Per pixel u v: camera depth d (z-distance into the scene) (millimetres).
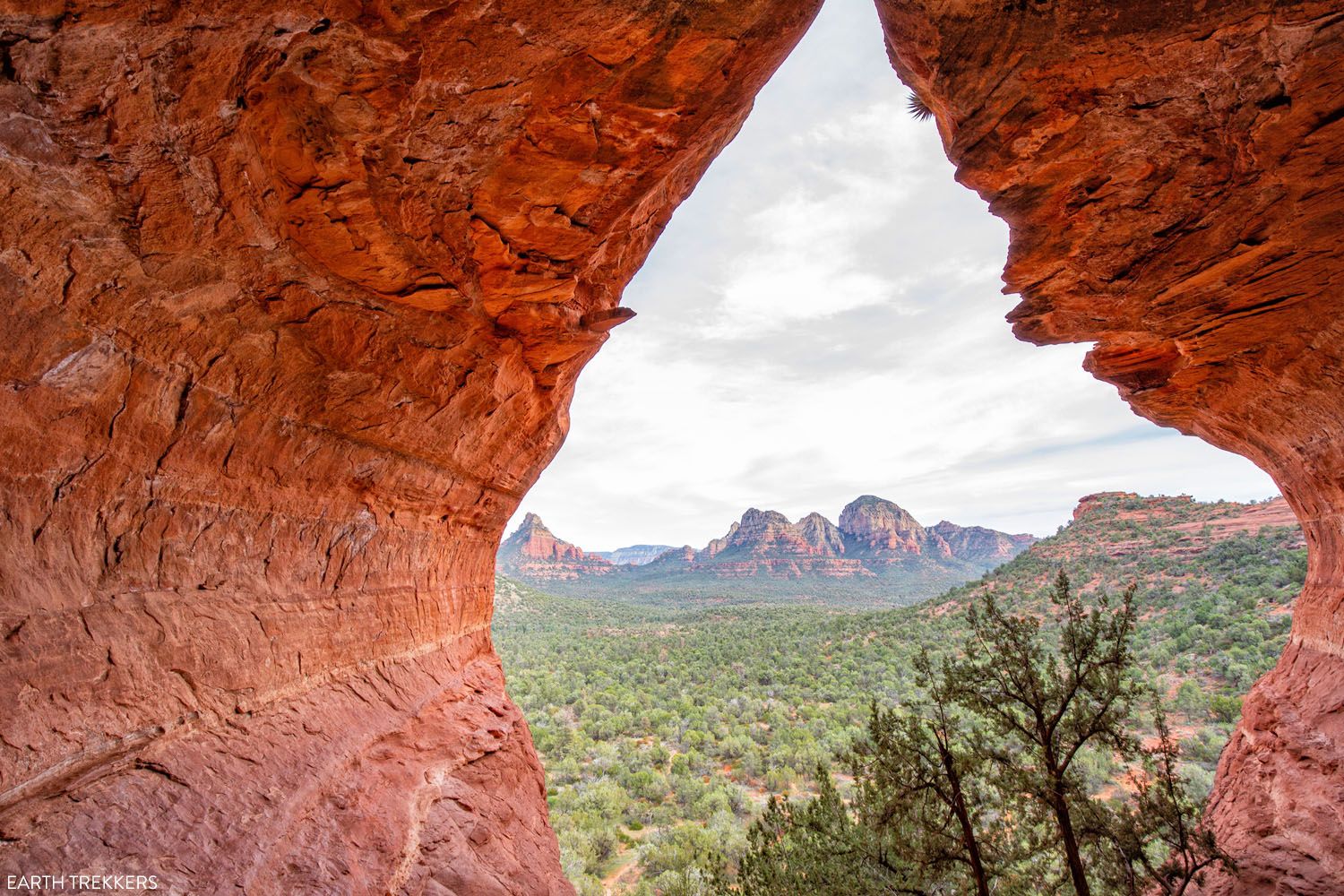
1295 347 8953
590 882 27734
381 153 5465
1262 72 5691
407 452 9398
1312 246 7297
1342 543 11383
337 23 4332
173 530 5980
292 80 4664
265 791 6121
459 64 5031
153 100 4062
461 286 7398
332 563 8711
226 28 3992
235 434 6469
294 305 6270
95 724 4902
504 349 9203
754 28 5625
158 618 5715
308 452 7598
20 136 3752
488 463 12070
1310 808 9797
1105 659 10422
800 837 12148
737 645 125625
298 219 5594
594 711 70875
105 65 3744
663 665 108875
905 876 10977
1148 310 8922
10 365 4340
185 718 5758
